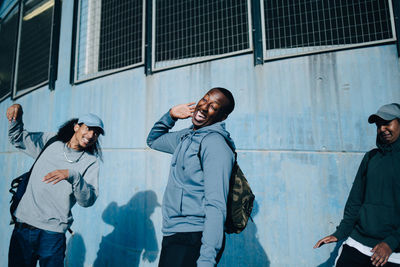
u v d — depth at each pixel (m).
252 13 3.09
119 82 3.72
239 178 1.52
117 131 3.62
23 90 5.44
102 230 3.49
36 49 5.50
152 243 3.08
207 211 1.26
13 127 2.23
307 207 2.55
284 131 2.74
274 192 2.67
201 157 1.42
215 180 1.30
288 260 2.53
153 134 1.96
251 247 2.66
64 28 4.53
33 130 4.71
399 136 1.78
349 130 2.55
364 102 2.55
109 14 4.34
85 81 4.08
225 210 1.27
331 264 2.40
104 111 3.79
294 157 2.66
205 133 1.52
